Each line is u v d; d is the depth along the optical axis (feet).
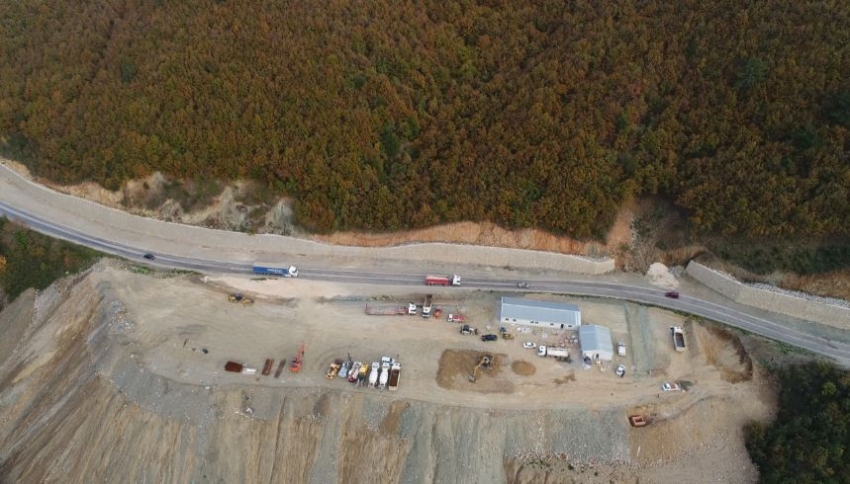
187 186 309.42
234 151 301.02
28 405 253.24
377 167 295.89
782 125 267.18
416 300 277.64
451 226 291.99
